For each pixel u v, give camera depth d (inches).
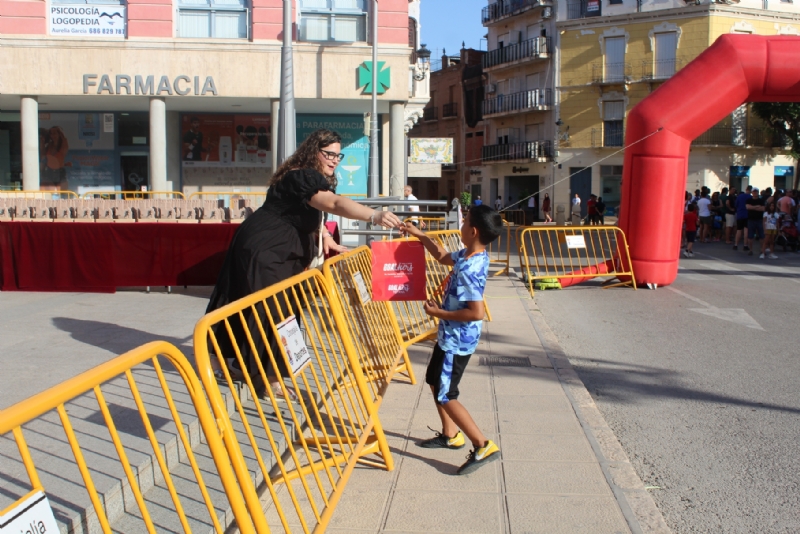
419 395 226.2
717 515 151.4
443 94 2222.0
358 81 707.4
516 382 242.7
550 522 141.7
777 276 565.0
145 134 823.1
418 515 144.2
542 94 1743.4
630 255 492.7
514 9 1829.5
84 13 671.1
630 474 165.8
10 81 668.7
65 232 363.6
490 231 163.5
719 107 468.8
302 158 181.2
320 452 138.7
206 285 365.1
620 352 303.0
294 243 175.5
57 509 115.1
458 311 163.9
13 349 233.8
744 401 233.3
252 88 689.6
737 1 1518.2
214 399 106.5
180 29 686.5
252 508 106.0
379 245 182.4
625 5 1599.4
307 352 145.3
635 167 484.4
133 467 133.0
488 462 165.2
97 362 216.4
